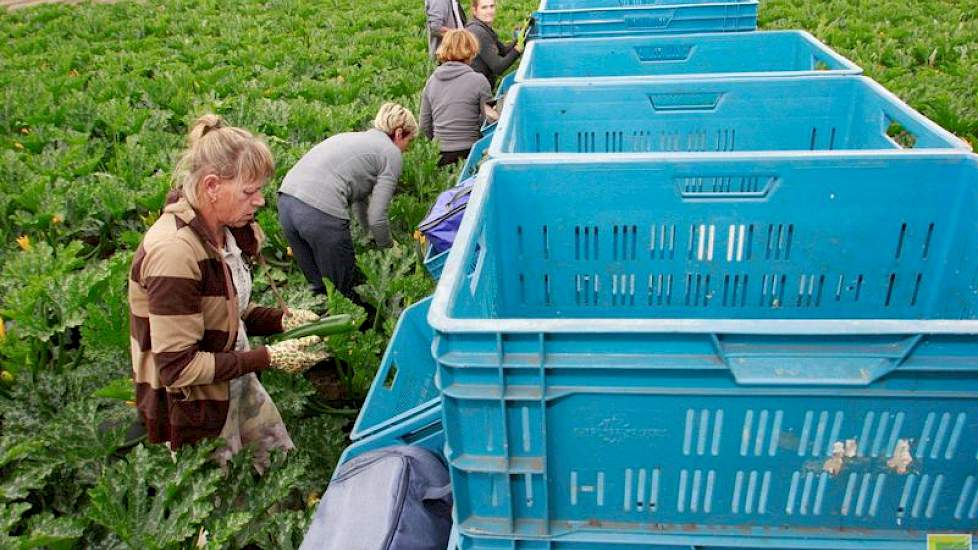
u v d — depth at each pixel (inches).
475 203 96.0
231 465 121.9
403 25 532.1
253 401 127.1
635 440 66.9
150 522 112.8
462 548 72.9
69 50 464.4
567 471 69.3
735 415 64.3
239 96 313.7
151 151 271.1
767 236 114.3
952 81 304.3
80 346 169.8
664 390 63.1
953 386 60.2
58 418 139.2
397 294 177.9
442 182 232.1
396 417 104.7
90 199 226.2
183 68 383.9
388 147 177.6
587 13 227.9
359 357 154.6
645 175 111.0
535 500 70.8
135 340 108.6
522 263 119.1
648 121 154.7
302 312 136.7
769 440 65.4
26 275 176.2
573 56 202.2
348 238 180.7
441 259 158.2
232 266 118.6
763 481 68.1
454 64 248.2
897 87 284.4
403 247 195.2
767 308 120.4
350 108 300.5
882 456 65.0
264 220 207.5
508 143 128.2
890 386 60.6
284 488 119.0
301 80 380.5
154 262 99.4
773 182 110.0
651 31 228.4
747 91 150.3
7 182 241.6
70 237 234.7
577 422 66.3
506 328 61.3
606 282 120.5
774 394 62.1
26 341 162.1
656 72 202.5
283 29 546.0
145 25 561.9
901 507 67.7
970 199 102.9
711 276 118.7
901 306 115.4
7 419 144.1
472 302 88.2
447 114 252.1
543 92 153.5
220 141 97.6
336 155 174.7
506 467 67.4
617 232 116.3
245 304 125.6
